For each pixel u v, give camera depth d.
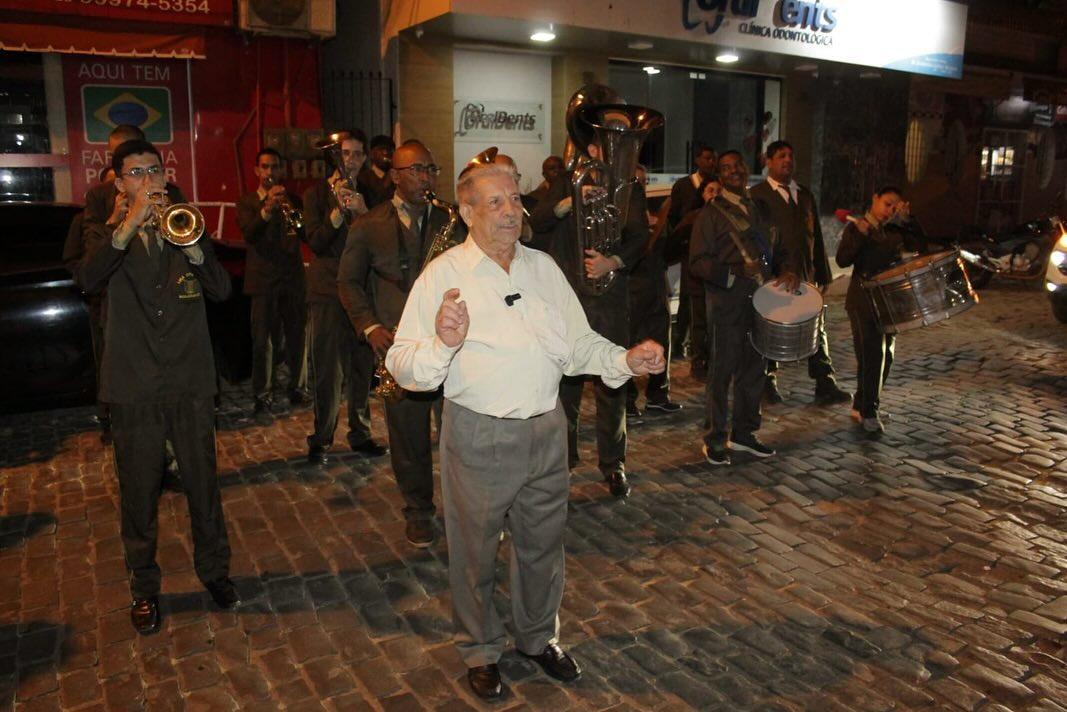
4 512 4.80
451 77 9.23
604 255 4.32
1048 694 3.12
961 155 17.16
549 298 2.99
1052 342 9.04
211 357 3.59
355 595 3.85
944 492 5.01
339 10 9.71
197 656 3.38
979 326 9.90
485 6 7.93
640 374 2.92
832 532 4.47
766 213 5.43
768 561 4.14
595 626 3.56
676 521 4.59
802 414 6.53
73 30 7.83
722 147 12.24
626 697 3.11
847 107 13.42
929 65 12.70
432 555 4.23
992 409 6.66
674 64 11.13
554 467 2.99
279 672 3.27
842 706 3.05
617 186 4.21
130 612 3.69
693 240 5.25
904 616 3.64
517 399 2.83
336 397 5.39
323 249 5.12
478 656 3.12
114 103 8.43
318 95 9.26
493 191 2.77
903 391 7.16
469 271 2.85
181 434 3.55
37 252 6.14
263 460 5.54
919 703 3.07
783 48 10.54
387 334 4.07
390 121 9.09
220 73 8.77
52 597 3.85
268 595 3.85
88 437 6.10
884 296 5.46
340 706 3.06
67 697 3.12
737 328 5.29
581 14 8.53
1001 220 18.45
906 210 5.67
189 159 8.78
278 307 6.41
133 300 3.40
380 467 5.41
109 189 4.91
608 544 4.32
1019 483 5.16
